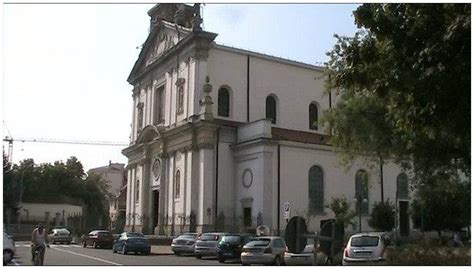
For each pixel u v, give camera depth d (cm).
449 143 2252
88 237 4531
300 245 1331
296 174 4625
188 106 5050
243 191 4703
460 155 2302
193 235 3553
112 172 12000
